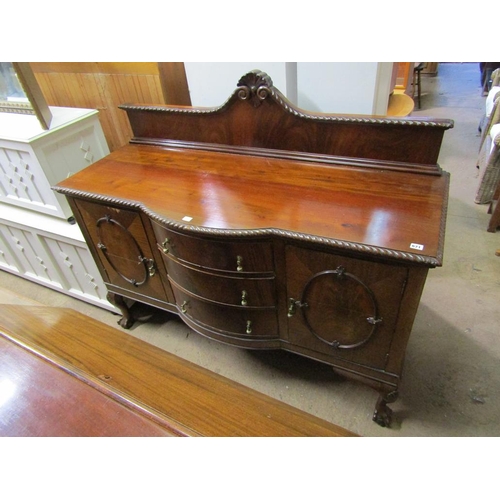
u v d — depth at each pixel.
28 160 1.46
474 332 1.57
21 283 2.13
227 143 1.33
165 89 1.65
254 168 1.23
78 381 0.46
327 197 1.04
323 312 1.06
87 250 1.56
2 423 0.42
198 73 1.42
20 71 1.30
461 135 3.34
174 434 0.41
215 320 1.25
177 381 0.51
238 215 1.01
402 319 0.95
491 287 1.78
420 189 1.03
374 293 0.93
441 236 0.86
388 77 1.24
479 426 1.25
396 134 1.06
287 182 1.13
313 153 1.20
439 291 1.78
